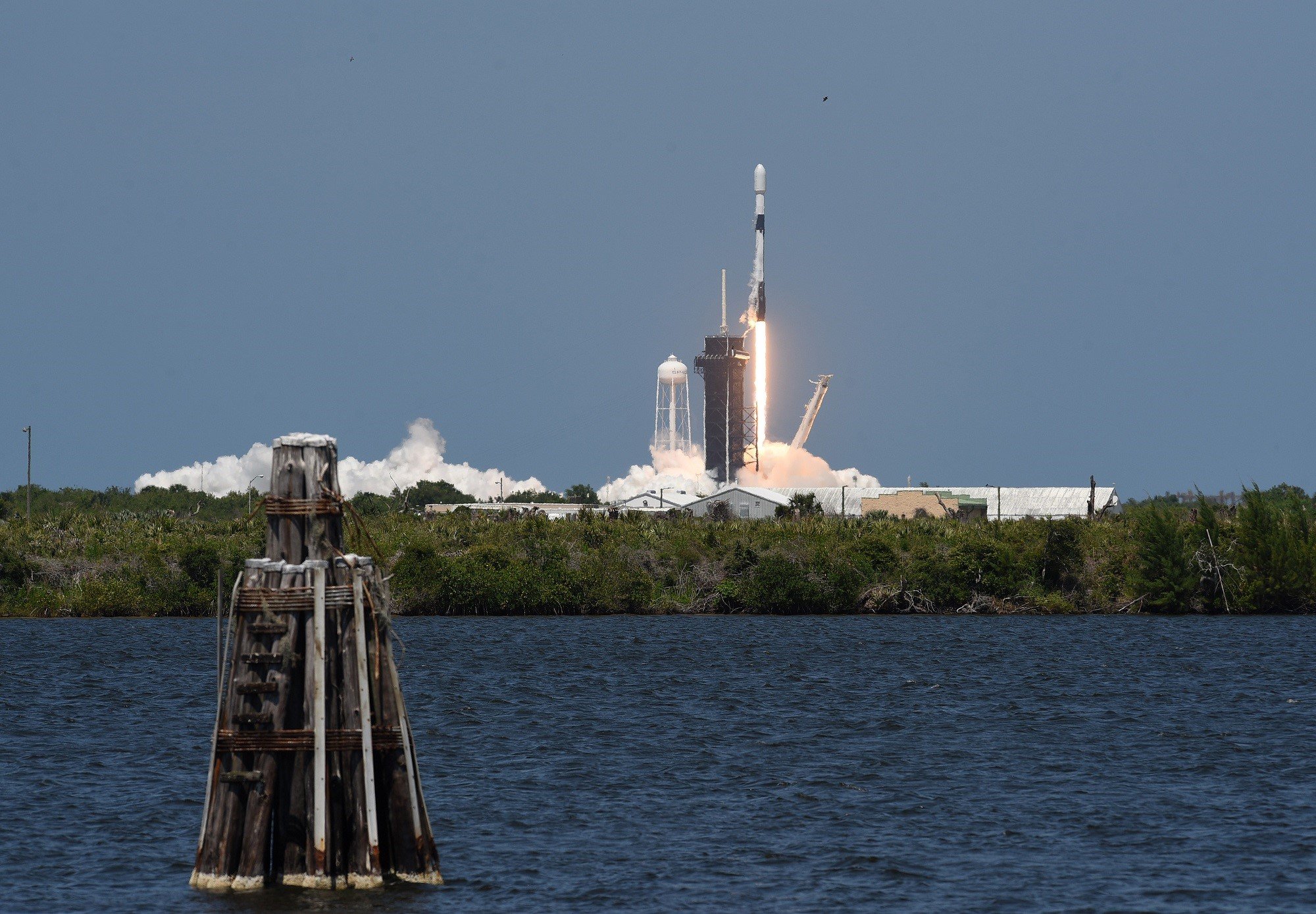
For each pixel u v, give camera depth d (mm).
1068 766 175875
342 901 96875
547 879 119562
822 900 115125
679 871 123250
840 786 162000
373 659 100125
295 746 96875
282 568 96812
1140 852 130625
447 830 137250
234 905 96812
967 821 143500
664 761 178500
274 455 97750
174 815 142000
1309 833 137875
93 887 115250
